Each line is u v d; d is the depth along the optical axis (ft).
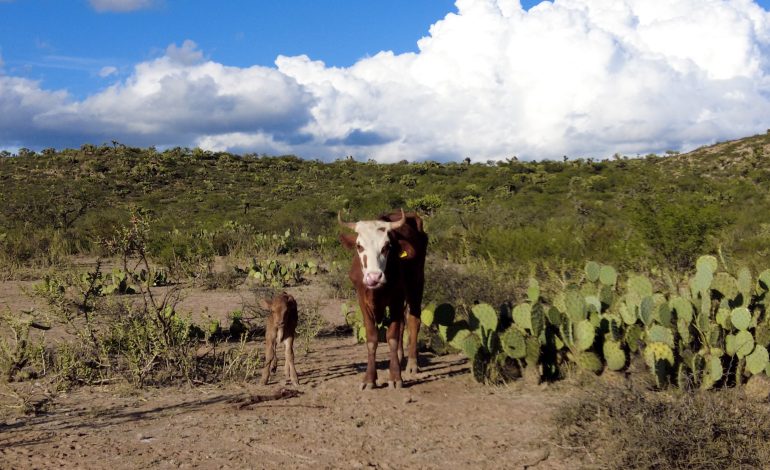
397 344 23.81
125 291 47.34
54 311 27.02
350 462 16.51
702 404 17.16
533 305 23.13
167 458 16.76
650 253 49.96
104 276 51.29
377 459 16.70
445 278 36.37
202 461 16.58
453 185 215.72
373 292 22.85
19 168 262.67
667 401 18.07
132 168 275.39
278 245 80.28
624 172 220.23
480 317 25.20
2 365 24.72
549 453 16.83
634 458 15.60
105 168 271.08
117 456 16.89
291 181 277.44
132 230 26.91
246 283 54.03
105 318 29.04
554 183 210.18
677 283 35.37
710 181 181.47
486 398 21.98
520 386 23.13
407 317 29.22
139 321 26.48
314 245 84.64
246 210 172.45
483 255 59.31
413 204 134.41
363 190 233.14
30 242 73.67
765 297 25.21
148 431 18.83
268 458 16.79
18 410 20.75
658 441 15.55
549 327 24.06
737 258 48.26
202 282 51.06
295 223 108.78
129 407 21.30
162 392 23.07
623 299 25.75
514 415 20.07
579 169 251.60
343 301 45.03
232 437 18.29
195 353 25.95
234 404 21.40
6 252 66.85
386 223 22.58
